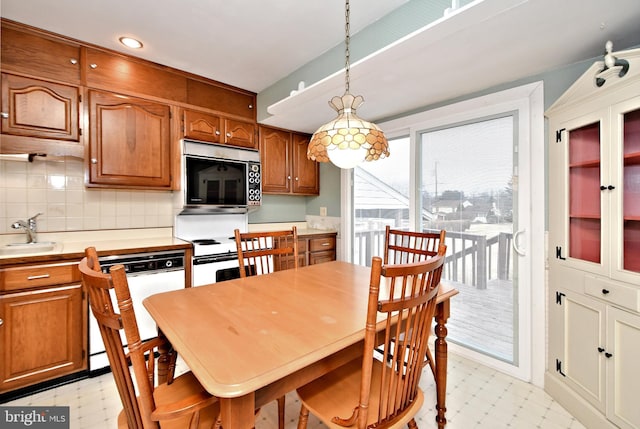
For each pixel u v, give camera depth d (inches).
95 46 84.4
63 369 73.8
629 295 52.5
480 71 72.8
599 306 58.5
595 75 56.9
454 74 74.3
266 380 30.0
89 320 77.1
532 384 76.6
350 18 71.6
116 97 88.1
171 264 90.0
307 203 153.5
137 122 91.9
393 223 112.7
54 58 78.7
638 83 50.2
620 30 55.2
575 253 66.1
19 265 67.9
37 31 76.3
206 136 106.6
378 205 118.3
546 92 73.6
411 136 104.2
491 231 85.2
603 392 57.6
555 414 65.5
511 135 81.1
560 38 58.2
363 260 124.4
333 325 42.5
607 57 53.4
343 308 49.1
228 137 112.3
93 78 84.4
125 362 32.7
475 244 88.8
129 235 102.4
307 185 140.3
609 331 56.4
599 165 60.5
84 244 88.2
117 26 75.5
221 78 106.5
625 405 53.4
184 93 101.3
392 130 109.9
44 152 77.3
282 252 83.0
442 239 70.3
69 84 80.8
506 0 45.9
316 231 135.9
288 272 74.0
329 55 86.7
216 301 52.2
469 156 90.0
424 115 99.1
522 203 78.5
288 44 83.9
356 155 53.4
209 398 33.3
